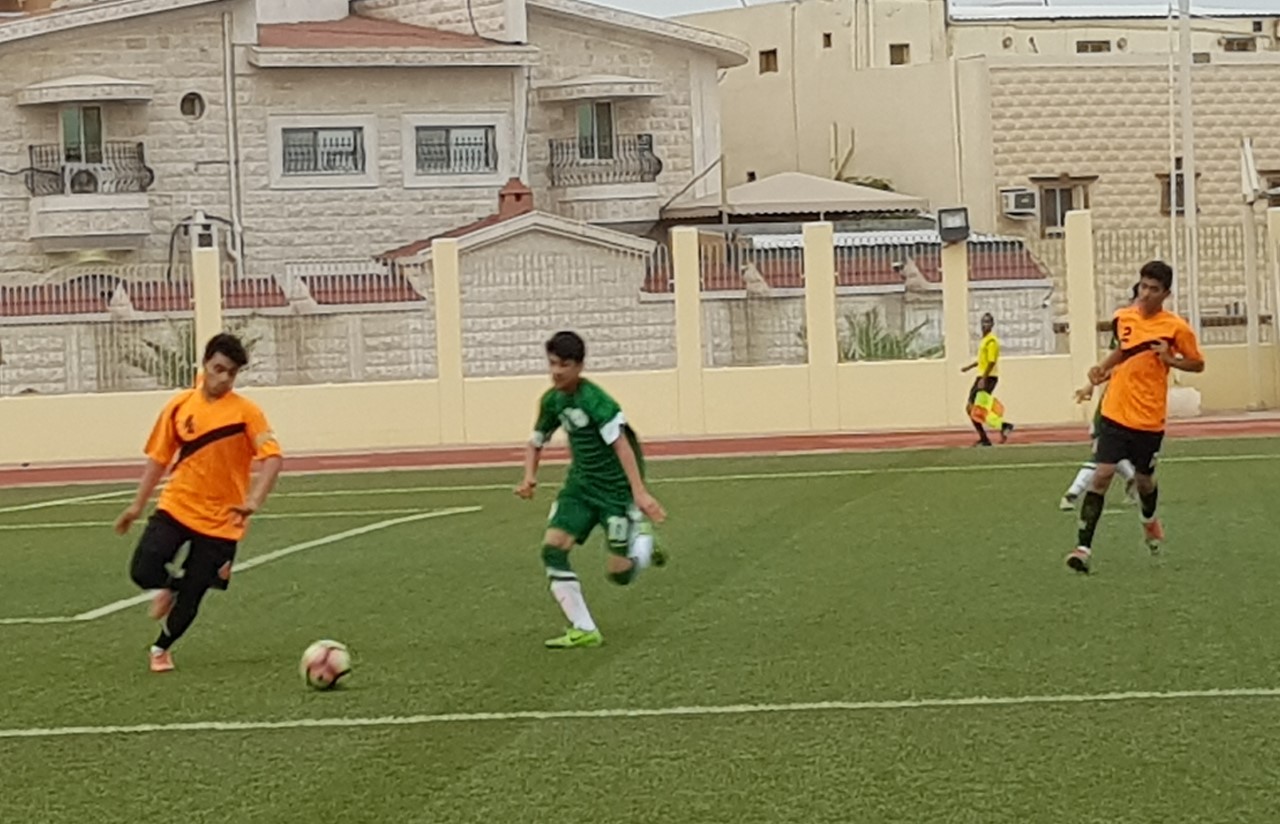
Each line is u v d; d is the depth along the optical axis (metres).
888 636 13.95
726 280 37.34
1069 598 15.39
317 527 22.62
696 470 29.02
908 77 58.72
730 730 11.09
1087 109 56.66
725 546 19.42
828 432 36.25
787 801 9.55
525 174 51.97
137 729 11.59
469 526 22.20
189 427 13.25
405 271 37.47
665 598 16.08
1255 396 38.06
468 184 51.12
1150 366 16.39
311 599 16.75
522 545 20.17
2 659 14.20
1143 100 56.84
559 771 10.26
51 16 47.81
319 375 36.69
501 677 12.87
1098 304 38.59
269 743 11.11
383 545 20.56
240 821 9.50
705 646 13.78
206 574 13.32
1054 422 36.84
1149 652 13.05
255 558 19.72
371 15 55.78
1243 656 12.83
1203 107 57.00
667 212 52.75
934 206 58.03
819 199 50.62
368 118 50.28
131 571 13.30
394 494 26.81
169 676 13.32
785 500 23.89
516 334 37.22
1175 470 25.91
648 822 9.25
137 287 36.25
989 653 13.18
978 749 10.48
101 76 48.34
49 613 16.48
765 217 52.28
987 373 31.86
